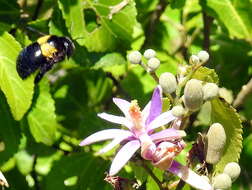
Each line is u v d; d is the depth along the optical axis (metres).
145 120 0.14
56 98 0.26
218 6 0.23
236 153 0.16
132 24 0.21
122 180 0.15
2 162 0.23
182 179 0.14
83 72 0.27
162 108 0.15
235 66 0.27
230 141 0.16
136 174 0.16
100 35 0.21
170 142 0.14
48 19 0.23
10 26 0.21
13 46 0.20
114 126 0.25
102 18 0.21
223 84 0.27
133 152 0.14
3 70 0.20
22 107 0.20
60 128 0.26
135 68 0.25
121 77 0.26
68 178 0.24
